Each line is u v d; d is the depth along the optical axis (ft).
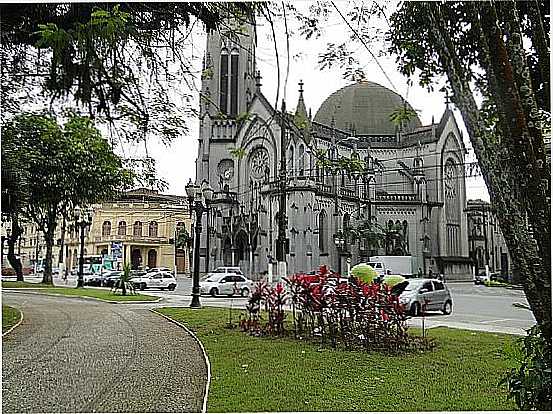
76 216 110.52
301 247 171.73
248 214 186.19
